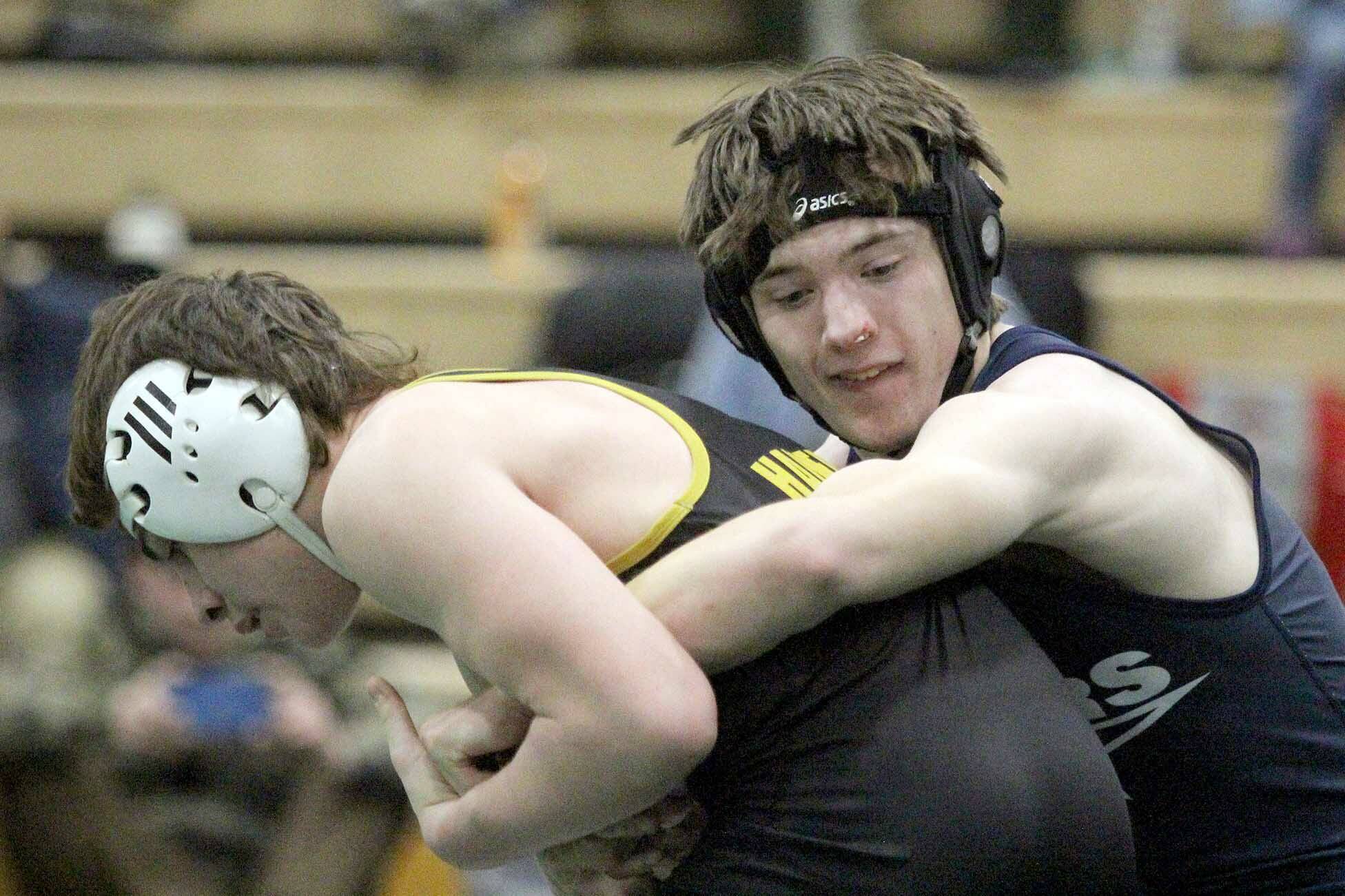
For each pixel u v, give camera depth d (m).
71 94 18.27
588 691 4.34
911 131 5.21
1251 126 17.91
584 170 18.34
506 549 4.42
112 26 19.38
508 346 15.64
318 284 15.77
